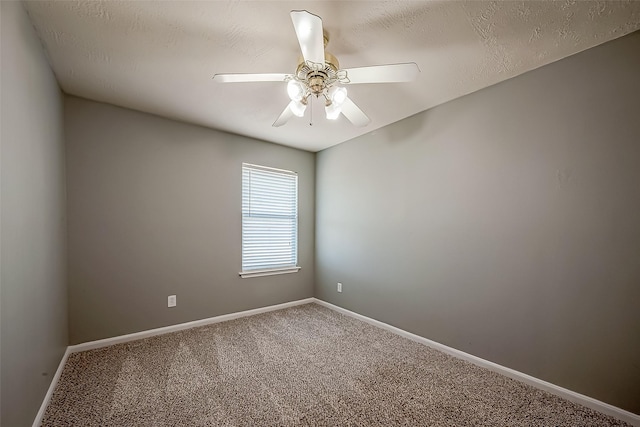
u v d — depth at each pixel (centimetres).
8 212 121
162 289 280
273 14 146
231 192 329
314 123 300
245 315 339
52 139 195
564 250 181
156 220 278
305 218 400
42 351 163
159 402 174
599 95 169
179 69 198
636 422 154
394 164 296
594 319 169
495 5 140
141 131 270
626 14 144
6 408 116
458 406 173
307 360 229
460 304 236
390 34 162
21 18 137
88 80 212
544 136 191
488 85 219
